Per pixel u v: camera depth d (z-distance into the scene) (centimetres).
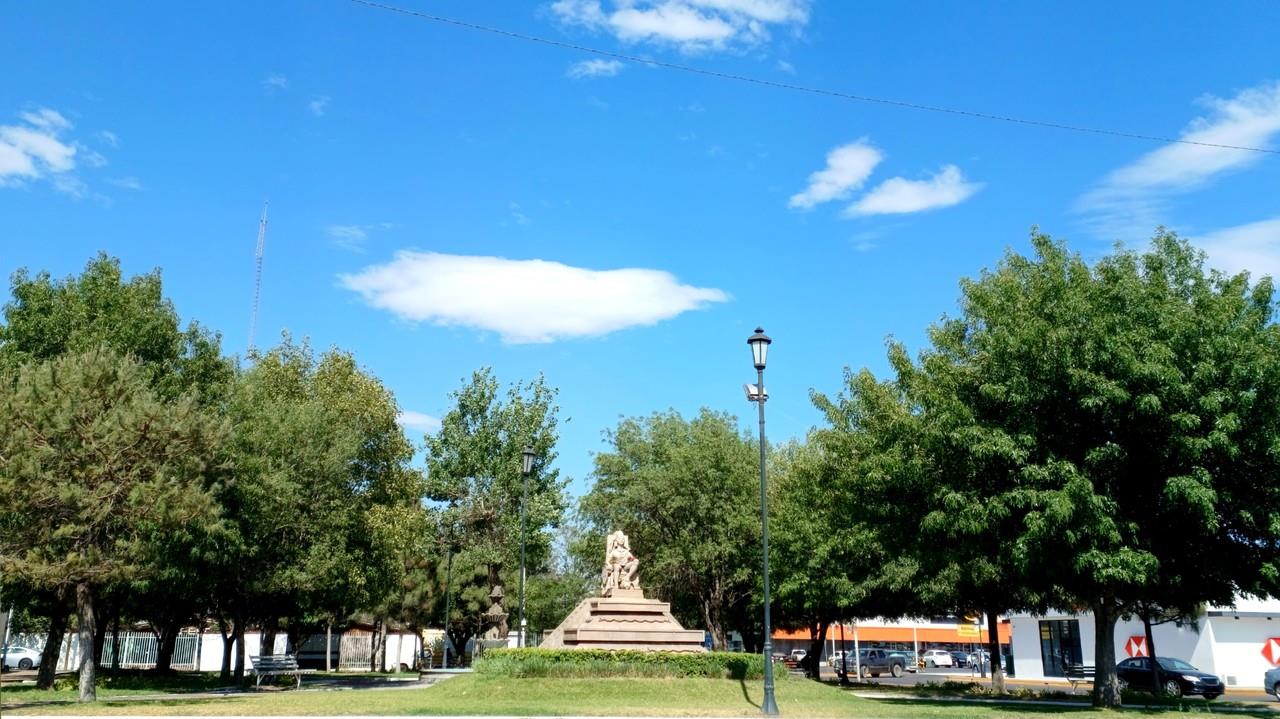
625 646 2894
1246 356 2067
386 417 4175
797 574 3953
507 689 2458
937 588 3475
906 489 2453
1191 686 3647
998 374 2295
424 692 2705
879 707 2347
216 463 2609
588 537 5366
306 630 5450
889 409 2494
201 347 3447
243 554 3084
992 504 2166
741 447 4609
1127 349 2034
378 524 3691
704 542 4456
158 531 2403
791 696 2534
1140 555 2044
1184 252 2367
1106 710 2284
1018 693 3381
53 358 2961
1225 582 2362
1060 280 2234
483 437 5181
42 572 2164
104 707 2106
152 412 2214
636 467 5206
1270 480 2120
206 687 3209
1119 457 2133
